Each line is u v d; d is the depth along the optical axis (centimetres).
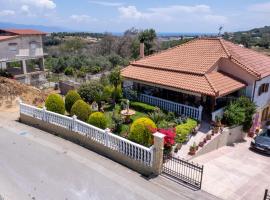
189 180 1191
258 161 1658
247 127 2125
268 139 1869
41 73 3981
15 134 1694
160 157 1205
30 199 1032
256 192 1244
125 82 2553
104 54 6694
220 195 1174
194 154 1522
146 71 2441
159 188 1133
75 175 1212
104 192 1090
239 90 2270
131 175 1230
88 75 4278
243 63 2316
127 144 1294
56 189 1102
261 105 2475
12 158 1359
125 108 2156
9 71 3762
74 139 1602
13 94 2522
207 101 2141
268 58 3036
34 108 1822
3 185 1120
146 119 1446
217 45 2486
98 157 1398
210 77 2081
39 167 1275
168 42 6450
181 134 1599
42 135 1688
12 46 3572
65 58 5797
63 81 3331
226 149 1842
